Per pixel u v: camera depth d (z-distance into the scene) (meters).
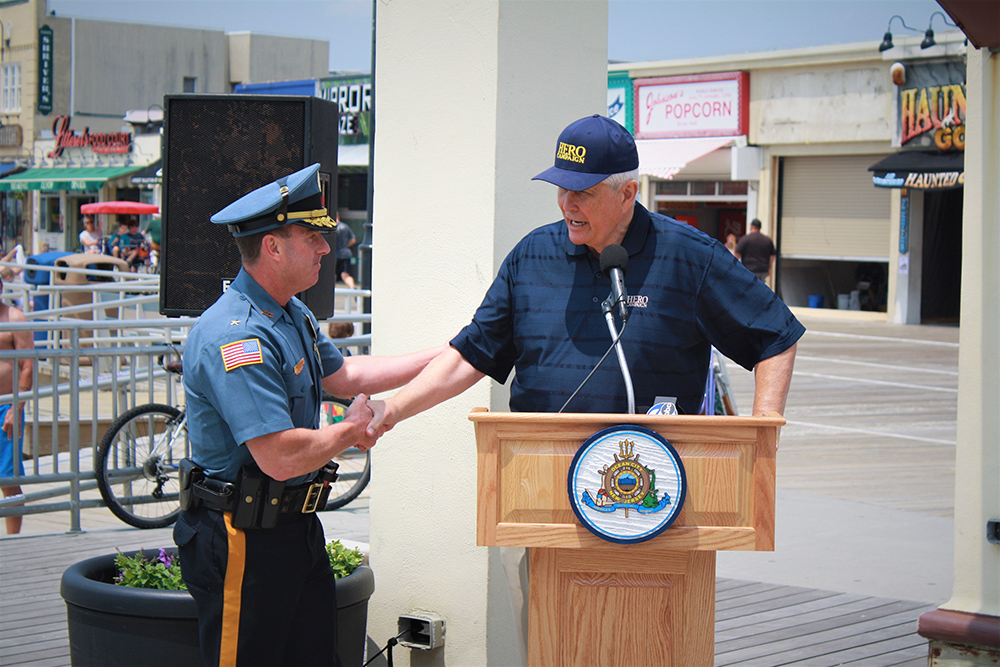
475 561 3.55
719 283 2.73
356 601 3.27
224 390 2.59
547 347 2.79
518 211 3.54
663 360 2.71
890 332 19.19
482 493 2.34
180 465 2.74
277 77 41.62
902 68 19.59
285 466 2.61
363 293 8.59
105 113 39.03
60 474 6.11
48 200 37.75
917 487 7.66
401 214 3.66
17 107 38.56
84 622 3.05
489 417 2.31
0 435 6.19
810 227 22.16
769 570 5.51
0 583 4.86
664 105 23.83
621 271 2.62
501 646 3.62
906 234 20.55
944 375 13.97
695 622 2.42
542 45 3.56
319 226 2.72
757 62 22.08
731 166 22.73
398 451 3.70
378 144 3.71
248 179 3.66
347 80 28.77
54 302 13.62
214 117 3.66
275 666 2.72
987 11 3.20
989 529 3.50
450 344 2.99
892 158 19.89
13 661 3.85
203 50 40.75
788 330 2.72
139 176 30.78
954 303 21.91
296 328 2.85
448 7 3.50
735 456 2.31
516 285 2.89
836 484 7.75
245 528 2.66
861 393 12.46
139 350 6.38
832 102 21.20
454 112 3.52
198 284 3.69
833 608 4.85
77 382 6.15
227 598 2.65
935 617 3.54
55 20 37.50
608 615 2.44
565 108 3.67
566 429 2.32
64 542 5.76
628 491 2.29
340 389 3.16
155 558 3.41
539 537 2.34
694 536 2.31
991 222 3.46
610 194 2.67
